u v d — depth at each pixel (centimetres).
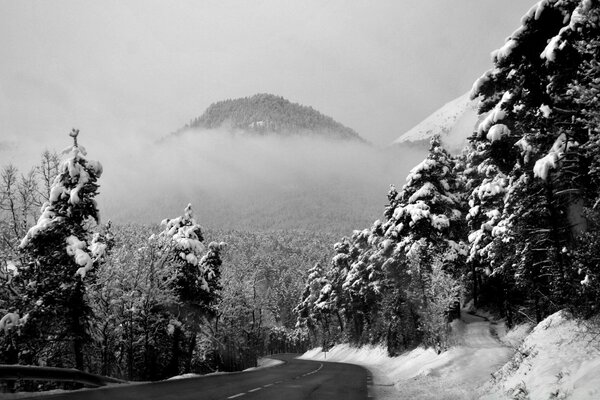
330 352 8838
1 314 2381
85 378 1424
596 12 1003
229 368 6019
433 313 3059
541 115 1467
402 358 4031
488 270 3428
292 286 16062
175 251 3453
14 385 1805
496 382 1357
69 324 2375
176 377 2344
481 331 3347
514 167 1756
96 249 2711
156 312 3297
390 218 4241
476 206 3334
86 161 2366
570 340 1126
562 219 1641
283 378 2428
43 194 2586
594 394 748
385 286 4769
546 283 2089
